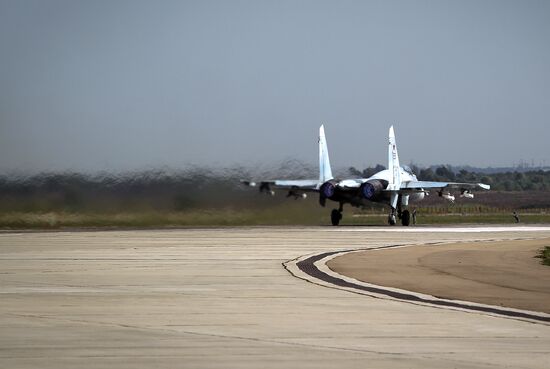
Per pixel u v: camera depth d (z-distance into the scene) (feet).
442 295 195.31
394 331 145.79
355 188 586.45
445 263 272.10
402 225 622.13
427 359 122.72
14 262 275.59
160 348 129.39
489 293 199.11
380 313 166.40
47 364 117.29
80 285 212.43
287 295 193.67
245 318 159.12
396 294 196.44
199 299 186.09
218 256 299.58
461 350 129.70
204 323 153.17
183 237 414.21
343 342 135.44
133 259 287.07
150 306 174.70
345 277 231.91
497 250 328.70
